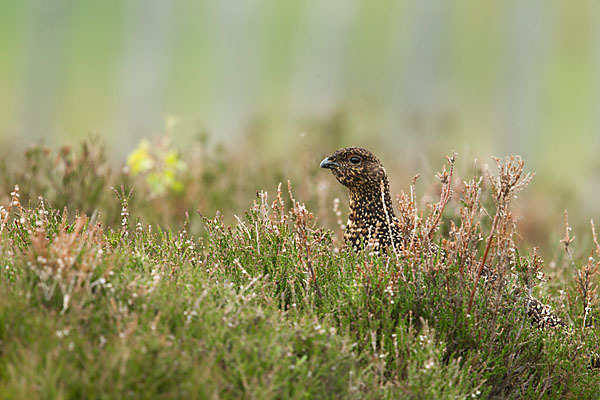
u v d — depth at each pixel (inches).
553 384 278.8
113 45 2246.6
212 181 543.5
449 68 1987.0
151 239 303.0
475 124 1875.0
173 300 238.8
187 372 211.5
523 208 570.9
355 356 241.3
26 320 216.8
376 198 354.0
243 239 313.4
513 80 1804.9
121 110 1924.2
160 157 525.0
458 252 294.2
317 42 2148.1
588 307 308.0
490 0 2224.4
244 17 2118.6
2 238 267.3
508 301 291.0
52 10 1930.4
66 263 230.5
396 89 1889.8
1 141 1014.4
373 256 309.1
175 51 2172.7
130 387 206.7
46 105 1902.1
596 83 2075.5
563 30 2105.1
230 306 242.1
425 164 517.0
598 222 583.5
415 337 275.9
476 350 276.2
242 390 219.1
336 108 816.9
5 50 2100.1
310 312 261.6
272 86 2159.2
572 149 1878.7
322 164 357.7
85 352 210.7
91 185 436.1
